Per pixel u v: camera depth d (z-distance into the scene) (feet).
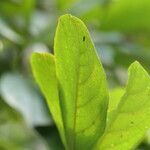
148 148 1.30
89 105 0.72
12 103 1.32
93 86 0.71
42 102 1.35
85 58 0.70
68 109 0.73
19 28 1.60
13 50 1.58
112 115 0.73
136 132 0.73
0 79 1.43
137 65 0.71
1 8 1.61
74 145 0.75
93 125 0.73
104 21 1.57
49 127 1.29
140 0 1.50
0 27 1.54
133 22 1.56
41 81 0.80
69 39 0.69
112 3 1.54
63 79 0.72
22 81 1.40
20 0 1.60
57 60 0.71
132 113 0.72
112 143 0.74
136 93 0.72
